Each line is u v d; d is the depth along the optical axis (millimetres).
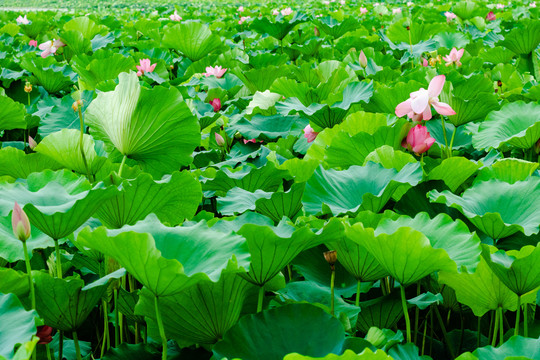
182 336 2002
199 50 7305
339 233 2004
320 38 8602
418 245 1797
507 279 1909
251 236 1844
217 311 1921
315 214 2602
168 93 2891
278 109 4422
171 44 7262
